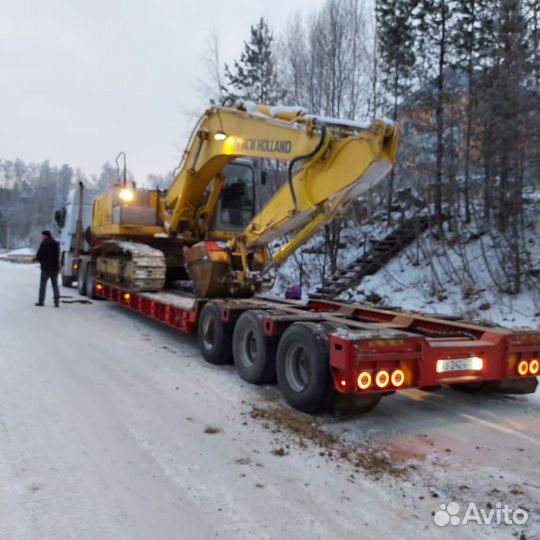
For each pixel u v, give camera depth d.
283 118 5.59
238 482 3.00
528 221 12.85
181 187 8.11
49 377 5.13
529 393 4.88
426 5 15.61
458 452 3.54
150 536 2.42
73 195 14.61
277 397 4.68
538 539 2.48
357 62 20.84
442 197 16.02
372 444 3.65
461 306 11.17
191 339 7.45
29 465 3.14
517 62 11.14
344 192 4.80
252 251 6.49
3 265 26.73
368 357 3.68
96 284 11.34
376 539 2.45
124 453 3.36
